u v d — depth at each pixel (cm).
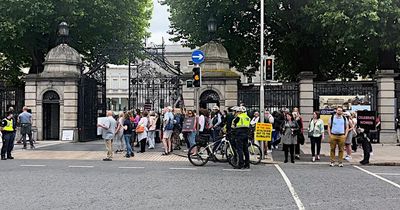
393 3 2222
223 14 2870
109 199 861
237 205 805
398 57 3083
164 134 1833
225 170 1338
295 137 1562
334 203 825
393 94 2344
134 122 2145
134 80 2838
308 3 2472
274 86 2425
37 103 2495
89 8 3002
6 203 820
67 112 2459
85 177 1170
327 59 3078
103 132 1638
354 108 2327
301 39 2702
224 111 2145
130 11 3347
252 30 3105
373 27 2184
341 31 2275
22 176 1186
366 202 837
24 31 2791
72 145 2239
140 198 873
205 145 1474
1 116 2611
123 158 1708
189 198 873
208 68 2391
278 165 1495
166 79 2789
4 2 2705
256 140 1633
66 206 795
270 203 823
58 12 2866
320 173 1271
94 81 2641
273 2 2588
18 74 3628
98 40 3275
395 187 1016
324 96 2386
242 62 3278
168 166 1445
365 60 2995
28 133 2067
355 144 1927
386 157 1691
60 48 2553
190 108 2359
